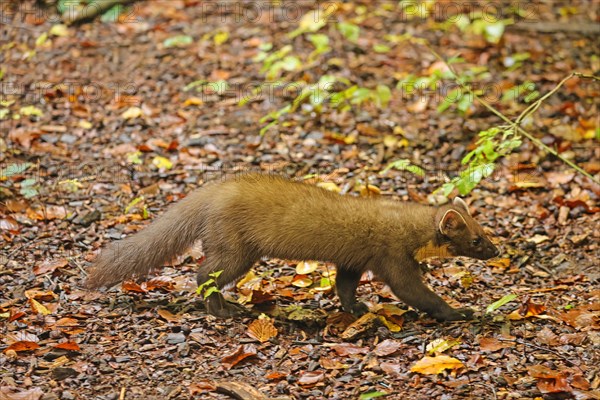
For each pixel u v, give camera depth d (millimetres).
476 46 17312
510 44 17453
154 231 9695
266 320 9328
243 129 14484
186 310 9641
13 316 9250
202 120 14695
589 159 13906
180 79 15984
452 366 8562
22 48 16828
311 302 10109
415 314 10000
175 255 9773
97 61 16516
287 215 9602
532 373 8492
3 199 12062
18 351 8664
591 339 9219
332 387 8312
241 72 16266
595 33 17891
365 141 14211
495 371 8617
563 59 16969
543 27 18062
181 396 8070
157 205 12258
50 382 8188
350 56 16859
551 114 15156
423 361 8617
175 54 16812
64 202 12156
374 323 9523
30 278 10172
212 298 9547
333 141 14148
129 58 16672
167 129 14445
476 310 9992
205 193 9758
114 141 13984
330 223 9602
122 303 9711
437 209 10008
